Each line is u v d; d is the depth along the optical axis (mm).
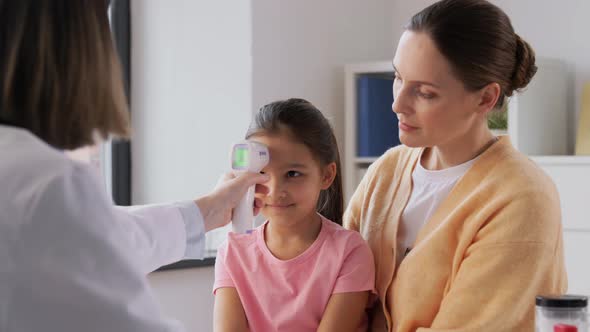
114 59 1037
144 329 970
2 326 893
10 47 962
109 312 938
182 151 2988
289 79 2990
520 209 1195
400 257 1322
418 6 3314
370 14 3334
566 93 2895
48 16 976
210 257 2809
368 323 1381
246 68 2850
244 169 1345
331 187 1462
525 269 1176
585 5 2883
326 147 1398
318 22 3104
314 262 1342
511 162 1246
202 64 2941
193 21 2957
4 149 932
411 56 1202
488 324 1168
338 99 3195
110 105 1021
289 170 1351
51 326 912
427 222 1284
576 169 2576
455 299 1198
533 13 3002
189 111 2971
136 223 1172
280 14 2949
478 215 1220
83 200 938
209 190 2930
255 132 1384
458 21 1189
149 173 3061
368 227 1374
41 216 907
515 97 2695
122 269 958
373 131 3084
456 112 1205
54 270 909
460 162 1298
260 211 1378
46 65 972
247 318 1373
